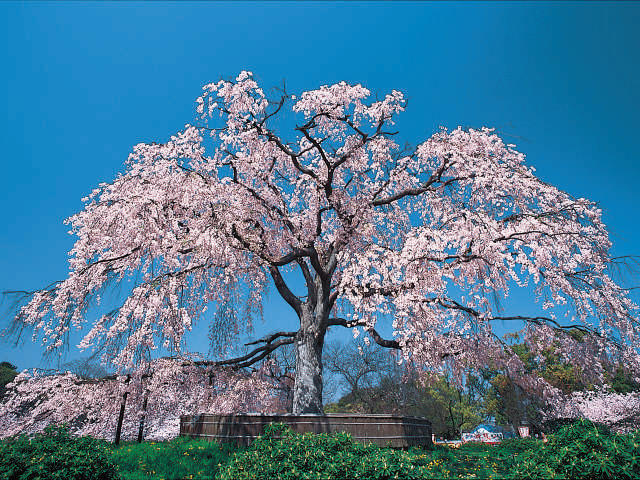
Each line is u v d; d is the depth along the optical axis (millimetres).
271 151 13680
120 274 11438
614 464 6195
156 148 12477
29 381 15430
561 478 6277
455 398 31469
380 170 15078
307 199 15430
